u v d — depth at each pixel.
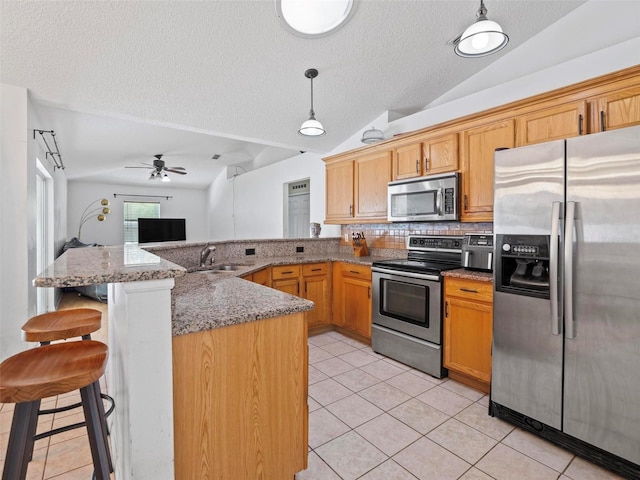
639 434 1.50
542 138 2.25
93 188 8.20
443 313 2.57
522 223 1.88
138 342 1.04
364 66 2.97
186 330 1.16
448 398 2.29
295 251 4.09
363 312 3.31
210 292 1.70
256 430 1.35
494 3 2.47
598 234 1.59
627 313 1.52
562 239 1.71
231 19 2.29
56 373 0.98
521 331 1.91
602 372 1.60
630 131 1.48
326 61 2.84
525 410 1.90
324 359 2.97
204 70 2.74
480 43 1.97
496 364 2.04
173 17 2.22
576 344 1.68
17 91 2.59
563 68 2.54
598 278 1.59
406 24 2.55
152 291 1.05
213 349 1.23
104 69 2.56
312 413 2.10
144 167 6.95
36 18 2.07
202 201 9.77
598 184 1.58
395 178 3.32
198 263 2.98
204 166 7.55
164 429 1.09
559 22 2.65
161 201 9.14
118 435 1.45
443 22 2.58
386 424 1.99
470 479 1.55
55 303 4.61
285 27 2.41
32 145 2.90
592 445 1.64
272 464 1.40
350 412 2.11
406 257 3.54
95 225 8.24
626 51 2.26
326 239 4.34
